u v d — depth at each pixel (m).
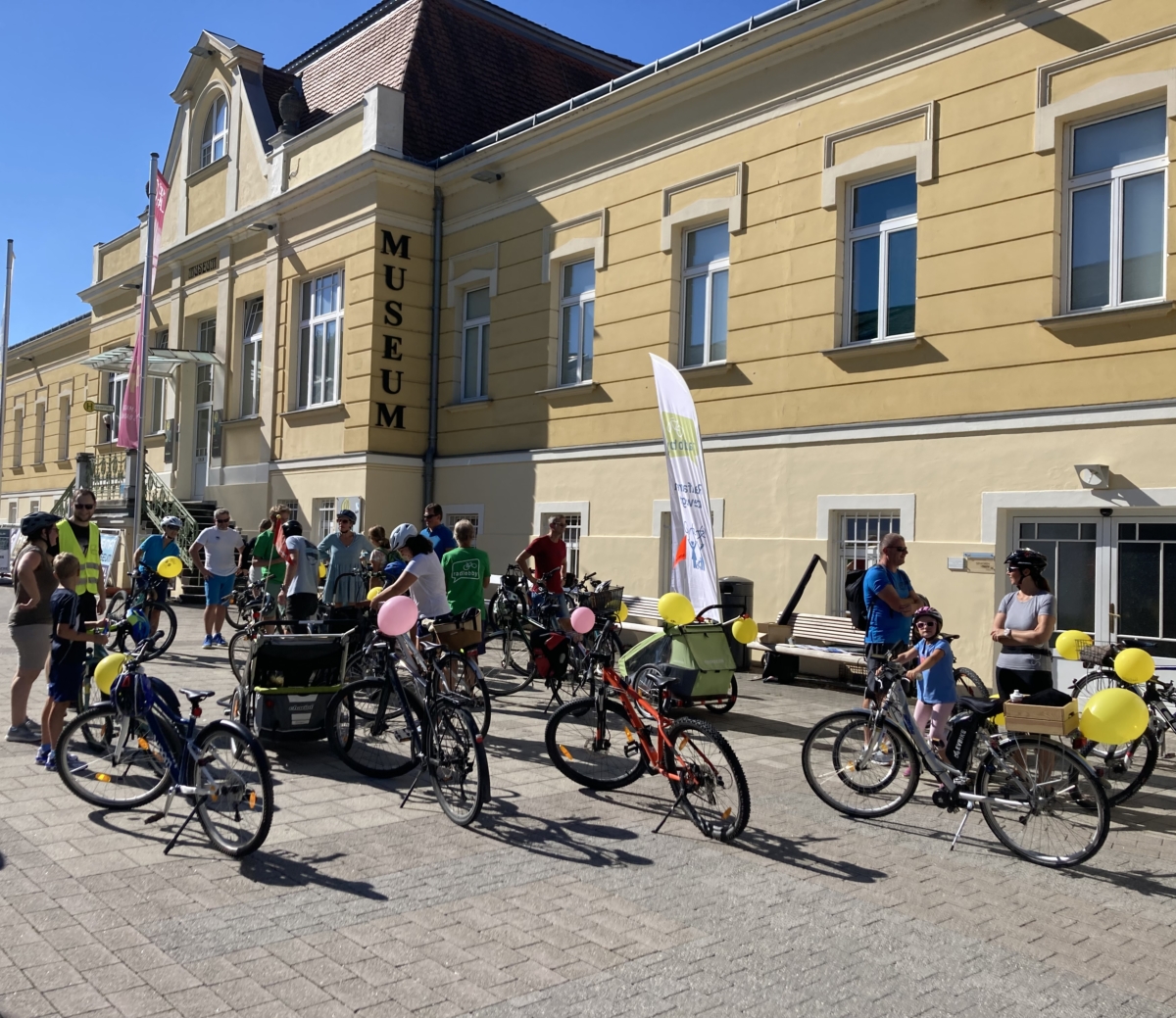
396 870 5.36
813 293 12.35
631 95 14.57
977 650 10.58
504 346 16.94
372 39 21.03
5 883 5.04
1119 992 4.17
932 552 10.98
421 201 18.38
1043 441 10.23
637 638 13.82
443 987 4.04
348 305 18.39
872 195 12.08
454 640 8.33
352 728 7.42
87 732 6.34
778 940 4.59
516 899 4.99
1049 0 10.34
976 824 6.52
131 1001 3.85
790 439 12.48
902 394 11.44
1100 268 10.12
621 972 4.21
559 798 6.82
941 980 4.23
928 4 11.32
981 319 10.78
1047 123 10.32
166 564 10.38
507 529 16.61
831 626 11.66
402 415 18.12
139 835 5.82
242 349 21.91
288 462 19.80
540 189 16.33
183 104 24.19
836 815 6.66
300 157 19.92
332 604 11.16
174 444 23.88
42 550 7.87
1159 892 5.37
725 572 13.11
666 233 14.25
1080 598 10.07
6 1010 3.75
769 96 12.97
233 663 10.91
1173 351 9.43
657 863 5.59
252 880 5.16
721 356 13.74
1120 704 5.59
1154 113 9.79
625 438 14.78
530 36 22.27
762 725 9.47
